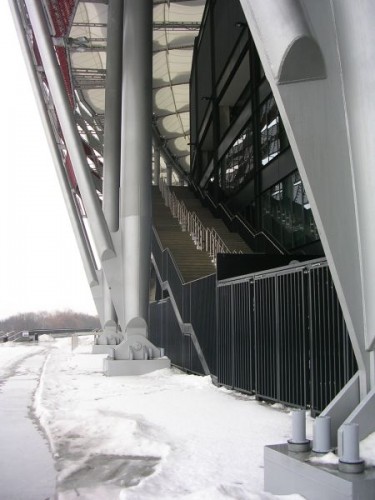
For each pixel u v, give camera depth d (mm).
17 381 15938
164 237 26984
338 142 5820
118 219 19719
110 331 30797
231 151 30500
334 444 5531
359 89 5719
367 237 5797
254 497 4688
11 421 9469
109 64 20234
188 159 79188
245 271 14133
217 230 28891
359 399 5742
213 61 32969
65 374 17422
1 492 5609
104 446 7449
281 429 8258
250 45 25203
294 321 9930
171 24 41344
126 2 18500
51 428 8617
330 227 5730
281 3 5578
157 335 25000
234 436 7770
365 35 5672
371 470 4480
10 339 56438
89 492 5527
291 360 10000
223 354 13586
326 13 5816
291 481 4844
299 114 5707
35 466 6578
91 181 18234
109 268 18297
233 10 27953
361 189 5805
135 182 18125
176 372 17438
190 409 10195
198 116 40031
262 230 24422
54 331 71000
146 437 7621
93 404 10914
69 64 28375
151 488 5312
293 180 21000
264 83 23859
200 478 5703
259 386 11352
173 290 21234
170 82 54688
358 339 5766
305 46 5543
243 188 27734
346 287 5766
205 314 15695
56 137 28781
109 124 20234
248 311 12008
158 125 65562
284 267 10328
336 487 4297
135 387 13789
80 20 39000
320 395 8961
